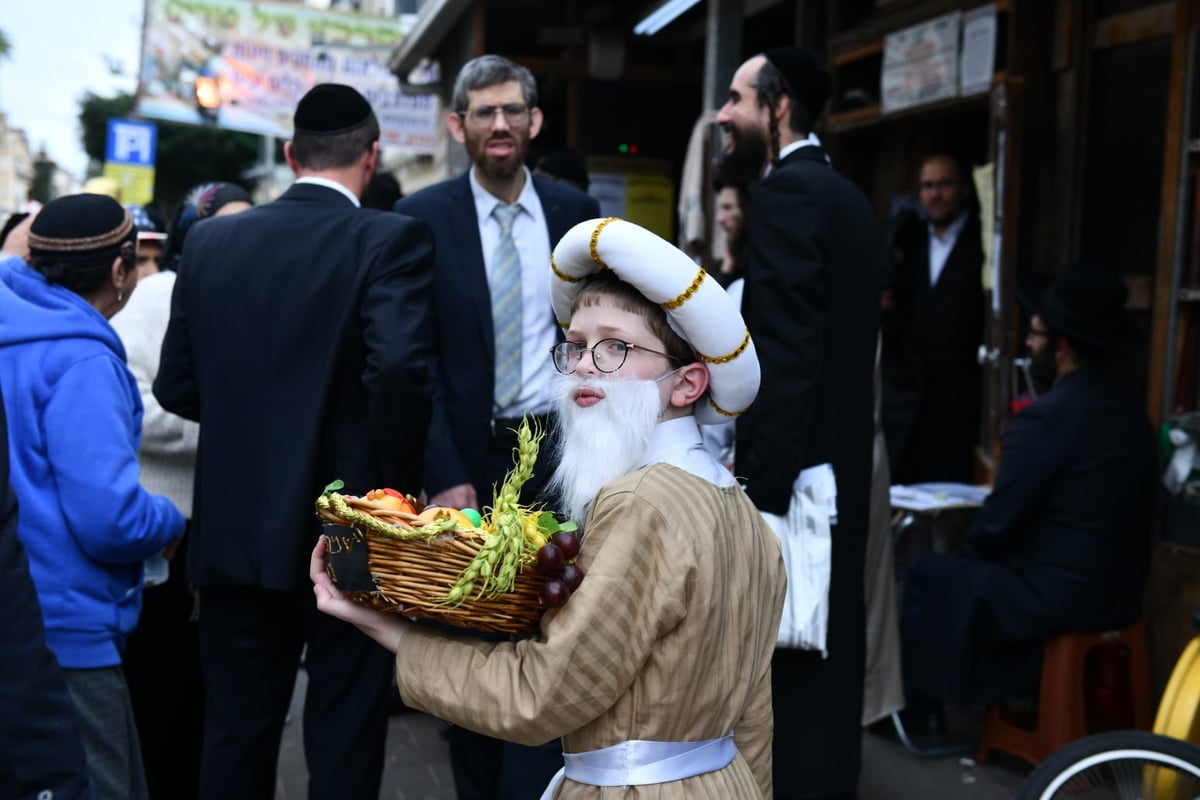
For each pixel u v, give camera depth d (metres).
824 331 2.94
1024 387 5.25
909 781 3.94
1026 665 3.84
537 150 7.84
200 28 15.01
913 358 5.39
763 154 3.17
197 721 3.50
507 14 8.23
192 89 15.12
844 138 6.54
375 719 2.82
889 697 3.87
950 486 4.77
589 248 1.64
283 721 2.88
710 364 1.67
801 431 2.86
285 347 2.71
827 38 6.47
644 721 1.58
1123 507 3.73
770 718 1.81
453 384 3.29
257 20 15.15
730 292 3.40
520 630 1.59
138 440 2.67
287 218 2.80
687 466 1.69
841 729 3.09
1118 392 3.85
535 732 1.51
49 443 2.38
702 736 1.61
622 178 7.90
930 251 5.45
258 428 2.71
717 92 5.60
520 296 3.34
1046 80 5.20
